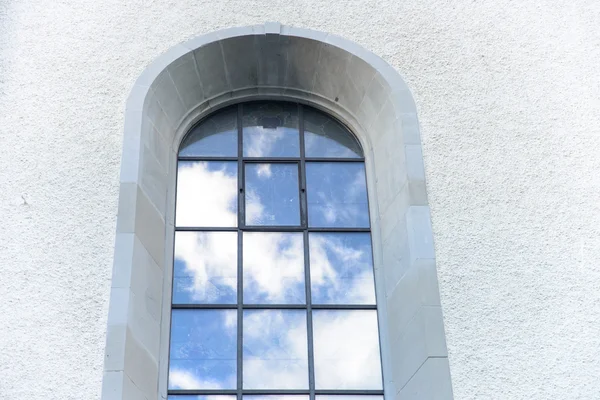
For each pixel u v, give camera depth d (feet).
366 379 23.48
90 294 21.91
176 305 24.29
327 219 26.27
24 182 23.86
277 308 24.44
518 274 23.09
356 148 27.84
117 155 24.48
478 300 22.57
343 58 27.27
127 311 21.58
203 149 27.48
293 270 25.17
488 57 27.58
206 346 23.72
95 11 27.73
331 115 28.55
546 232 23.94
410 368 22.29
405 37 27.78
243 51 27.55
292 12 28.04
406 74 26.89
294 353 23.75
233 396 23.04
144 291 22.81
